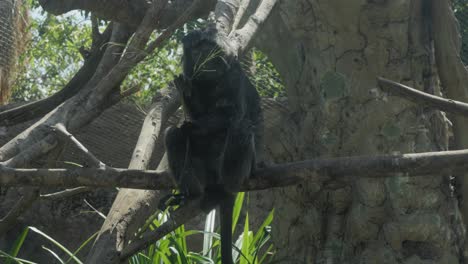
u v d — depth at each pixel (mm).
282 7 8164
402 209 7488
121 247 5996
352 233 7828
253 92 5797
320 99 8102
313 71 8211
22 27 10008
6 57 9656
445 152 4895
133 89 6754
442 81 7613
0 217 10703
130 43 6305
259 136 5715
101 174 5047
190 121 5578
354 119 7832
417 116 7676
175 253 7441
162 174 5250
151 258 7473
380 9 7422
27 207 6480
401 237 7492
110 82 6387
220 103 5473
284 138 8844
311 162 5168
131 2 7676
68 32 12117
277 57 8703
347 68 7848
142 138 6723
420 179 7480
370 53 7711
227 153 5277
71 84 7852
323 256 8031
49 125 6254
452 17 7492
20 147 6047
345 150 7902
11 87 10070
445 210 7562
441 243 7488
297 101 8680
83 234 11211
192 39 5453
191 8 6434
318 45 8055
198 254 7547
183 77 5320
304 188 8195
